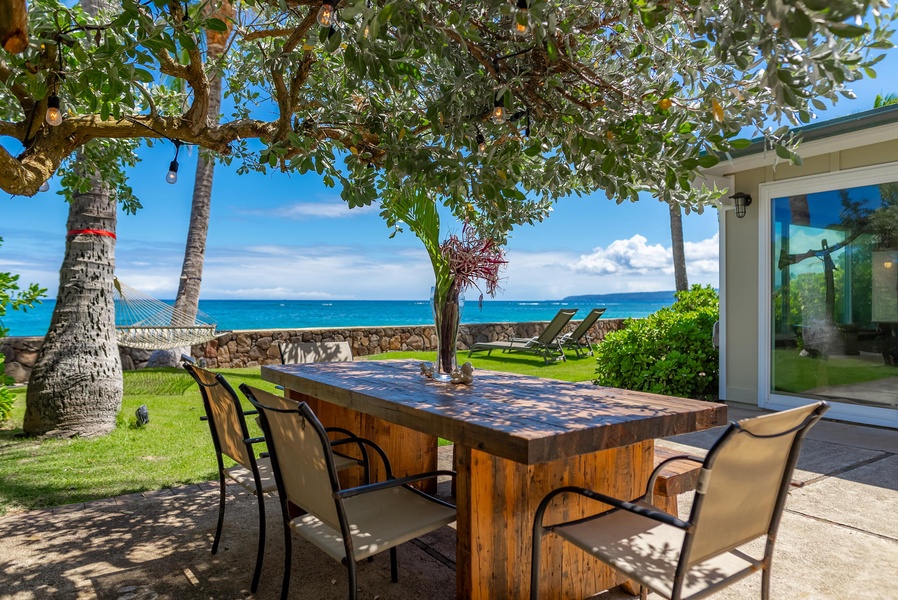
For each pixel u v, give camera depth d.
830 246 5.01
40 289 4.43
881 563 2.29
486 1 1.67
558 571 1.93
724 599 2.02
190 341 6.29
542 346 9.49
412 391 2.23
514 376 2.69
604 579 2.06
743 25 1.46
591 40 2.28
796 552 2.39
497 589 1.78
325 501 1.69
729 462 1.38
